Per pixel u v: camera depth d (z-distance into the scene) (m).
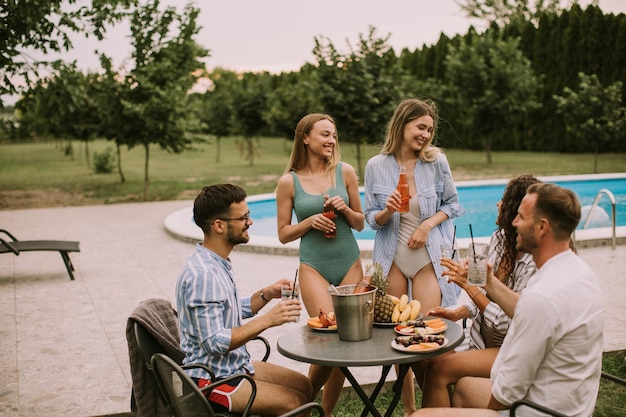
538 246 2.41
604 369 4.29
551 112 26.03
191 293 2.76
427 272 4.02
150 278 7.87
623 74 23.62
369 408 2.98
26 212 15.37
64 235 11.61
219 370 2.81
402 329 3.01
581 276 2.33
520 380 2.33
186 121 16.91
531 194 2.40
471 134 30.05
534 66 26.06
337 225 3.87
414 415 2.51
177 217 12.27
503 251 3.19
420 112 3.94
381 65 19.45
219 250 2.92
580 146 25.23
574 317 2.27
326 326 3.19
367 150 31.50
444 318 3.32
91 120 18.38
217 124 31.41
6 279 8.08
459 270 3.04
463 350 3.48
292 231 3.81
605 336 4.91
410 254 4.03
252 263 8.45
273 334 5.48
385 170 4.11
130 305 6.61
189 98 17.19
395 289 4.09
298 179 3.94
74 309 6.50
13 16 8.30
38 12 8.40
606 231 8.84
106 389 4.32
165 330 2.96
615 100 18.42
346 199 3.94
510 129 28.08
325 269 3.84
